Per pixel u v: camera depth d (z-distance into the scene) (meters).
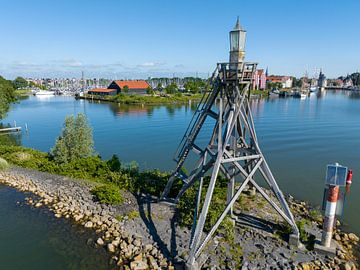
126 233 15.55
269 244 14.18
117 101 118.19
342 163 34.31
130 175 22.64
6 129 53.41
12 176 25.28
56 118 72.12
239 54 13.69
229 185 16.38
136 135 51.75
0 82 69.88
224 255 13.30
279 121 67.31
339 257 13.79
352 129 56.41
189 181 17.09
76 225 17.08
